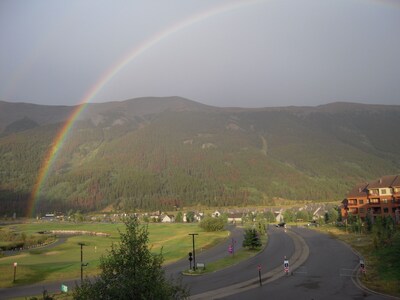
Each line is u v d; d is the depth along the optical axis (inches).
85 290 901.8
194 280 2385.6
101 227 7780.5
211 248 3964.1
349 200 5718.5
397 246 2871.6
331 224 6038.4
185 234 5423.2
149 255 950.4
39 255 3986.2
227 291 2064.5
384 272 2311.8
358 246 3467.0
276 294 1961.1
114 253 943.7
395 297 1801.2
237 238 4788.4
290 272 2522.1
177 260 3262.8
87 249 4394.7
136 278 886.4
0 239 5364.2
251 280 2329.0
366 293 1895.9
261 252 3513.8
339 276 2320.4
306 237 4517.7
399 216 4963.1
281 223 6638.8
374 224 4180.6
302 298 1863.9
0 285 2417.6
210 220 5531.5
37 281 2532.0
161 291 893.2
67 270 2856.8
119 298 865.5
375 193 5477.4
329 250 3398.1
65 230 7440.9
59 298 1994.3
